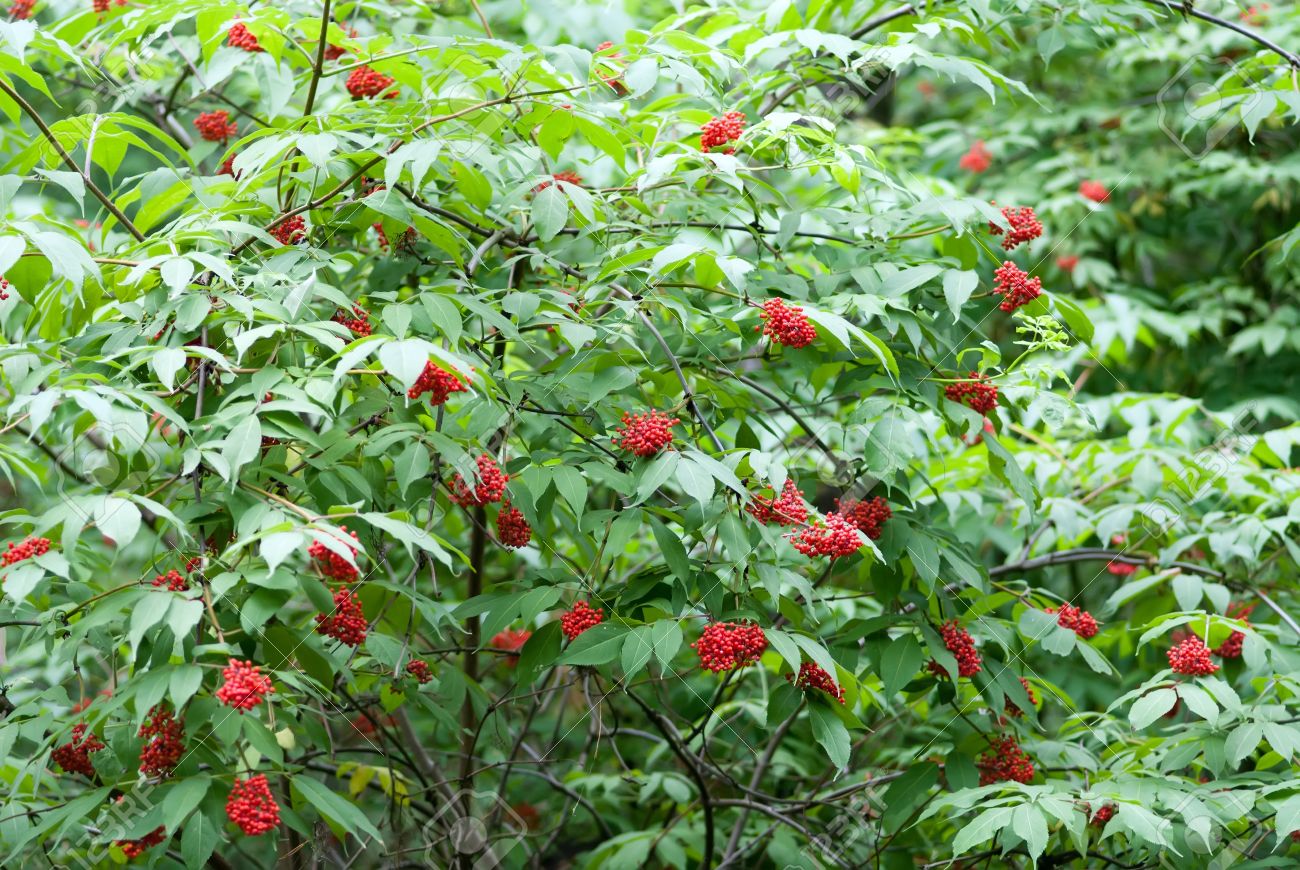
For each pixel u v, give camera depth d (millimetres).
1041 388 2627
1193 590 2803
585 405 2490
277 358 2219
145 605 1830
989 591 2734
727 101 3020
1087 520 3180
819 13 2930
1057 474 3369
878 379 2480
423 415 2400
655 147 2570
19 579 1831
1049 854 2730
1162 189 4941
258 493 2004
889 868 2973
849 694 2521
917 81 5992
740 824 3174
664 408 2533
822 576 2957
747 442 2670
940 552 2523
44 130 2240
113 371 2223
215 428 2033
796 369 2467
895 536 2486
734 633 2133
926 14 3018
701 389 2660
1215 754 2373
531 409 2447
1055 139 5277
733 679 3471
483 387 2098
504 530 2307
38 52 2812
